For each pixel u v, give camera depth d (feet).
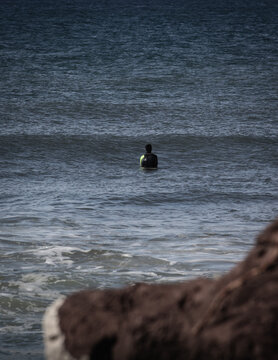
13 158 319.47
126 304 16.55
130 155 339.16
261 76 605.31
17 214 156.46
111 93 509.35
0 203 178.40
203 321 15.02
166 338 15.24
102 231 136.56
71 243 121.90
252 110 464.65
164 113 447.83
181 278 96.02
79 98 484.33
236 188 229.45
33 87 526.57
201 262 106.83
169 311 15.80
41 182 247.50
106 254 112.57
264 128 408.67
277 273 15.28
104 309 16.51
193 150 351.87
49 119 420.77
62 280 95.25
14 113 433.07
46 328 16.85
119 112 446.19
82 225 143.84
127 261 107.55
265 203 193.88
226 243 124.16
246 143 368.68
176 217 161.17
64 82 553.23
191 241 126.11
